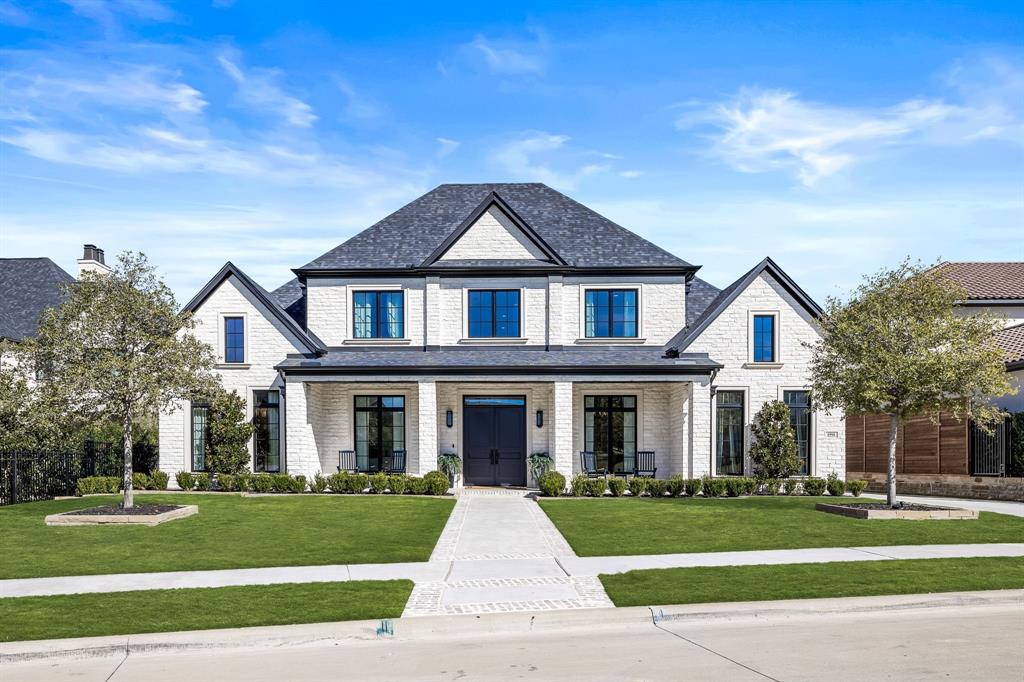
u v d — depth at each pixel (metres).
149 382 17.78
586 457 25.48
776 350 25.08
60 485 23.72
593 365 24.17
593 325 26.30
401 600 10.35
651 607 9.88
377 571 12.29
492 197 26.36
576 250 26.81
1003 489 23.27
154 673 7.89
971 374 17.72
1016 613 9.99
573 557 13.42
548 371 24.41
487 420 26.33
